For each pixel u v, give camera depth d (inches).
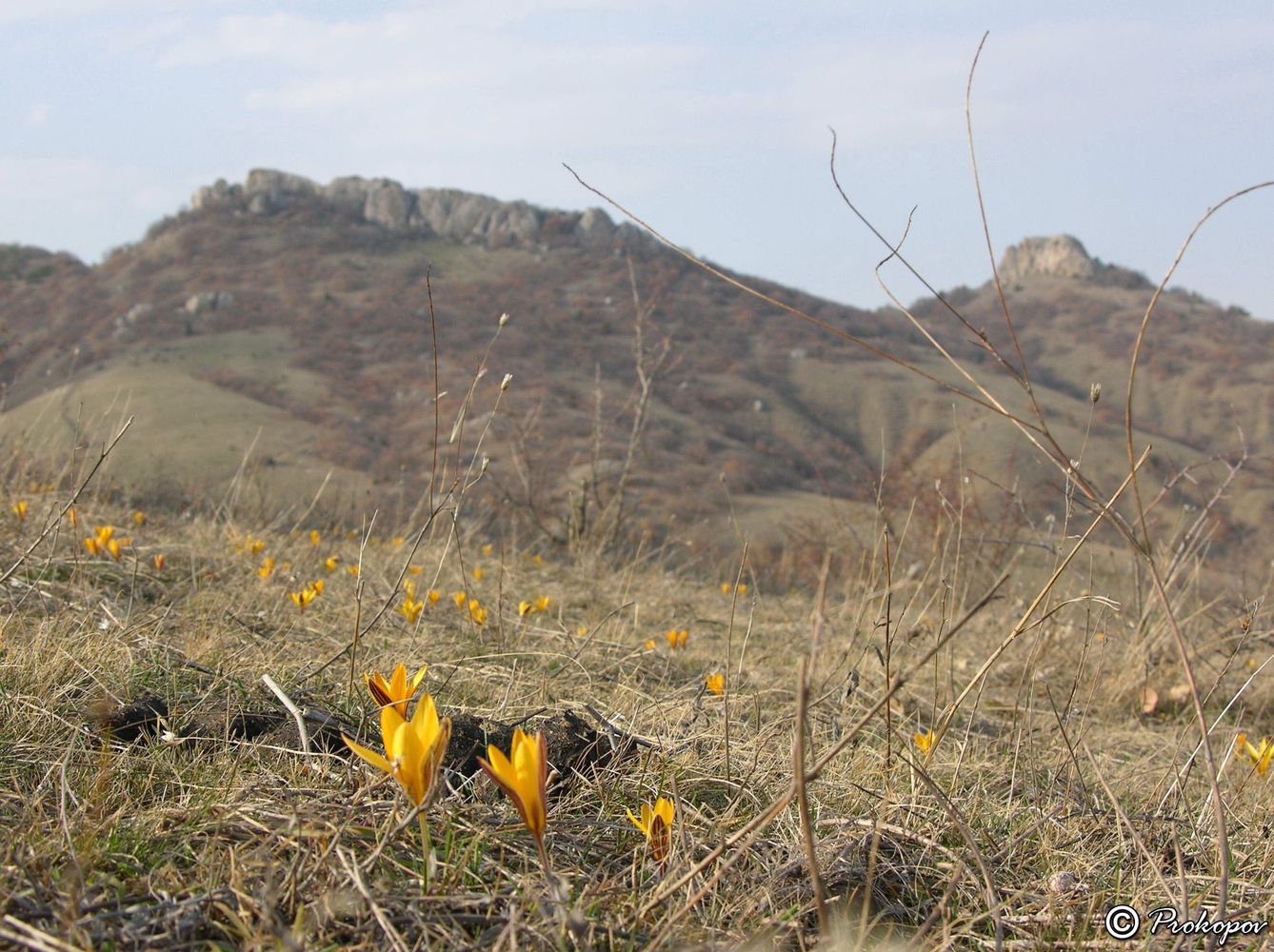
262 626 161.6
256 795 87.8
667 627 231.8
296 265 4443.9
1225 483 219.8
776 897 82.0
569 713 114.3
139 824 80.6
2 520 199.5
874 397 2581.2
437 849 79.5
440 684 137.3
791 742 124.8
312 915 67.7
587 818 94.0
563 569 310.8
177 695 113.1
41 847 73.9
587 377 2492.6
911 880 90.4
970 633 240.8
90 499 249.3
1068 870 95.7
